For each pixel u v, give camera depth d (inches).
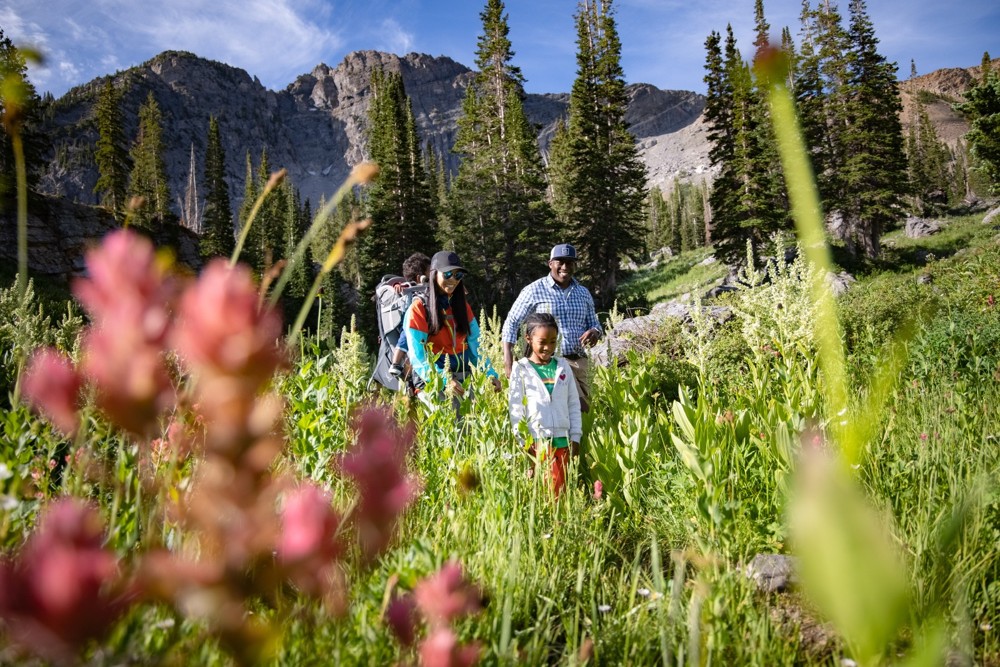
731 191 1304.1
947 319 252.1
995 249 620.4
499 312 1622.8
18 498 52.3
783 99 10.3
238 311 12.8
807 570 6.9
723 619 69.2
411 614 25.0
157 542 19.3
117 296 12.7
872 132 1279.5
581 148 1638.8
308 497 14.7
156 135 2252.7
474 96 1952.5
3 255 1107.9
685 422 138.5
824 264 10.4
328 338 113.0
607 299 1595.7
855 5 1310.3
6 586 10.8
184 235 1781.5
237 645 14.1
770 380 177.6
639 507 129.9
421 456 100.0
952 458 115.6
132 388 12.7
